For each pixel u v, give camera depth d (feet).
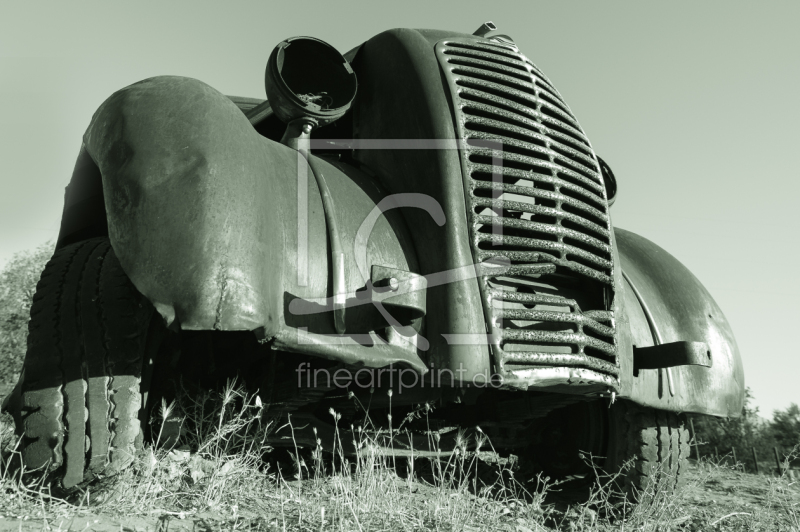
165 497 9.48
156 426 10.34
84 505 8.85
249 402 11.66
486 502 11.56
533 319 11.01
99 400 8.97
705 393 14.16
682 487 14.25
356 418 14.93
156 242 8.58
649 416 13.97
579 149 13.57
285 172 10.88
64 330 9.39
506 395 15.38
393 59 13.37
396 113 12.76
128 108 9.80
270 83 12.17
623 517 12.65
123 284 9.91
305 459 15.21
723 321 15.37
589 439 14.73
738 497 18.52
